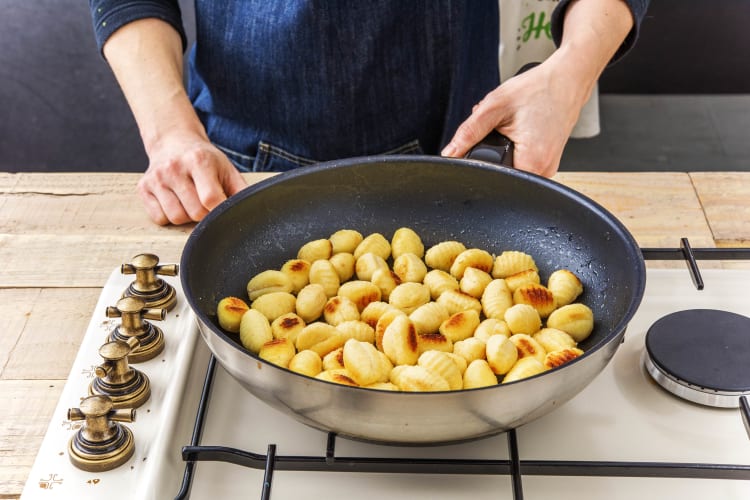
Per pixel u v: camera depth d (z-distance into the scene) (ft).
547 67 3.15
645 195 3.18
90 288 2.69
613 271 2.38
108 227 3.01
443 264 2.64
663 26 6.15
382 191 2.73
